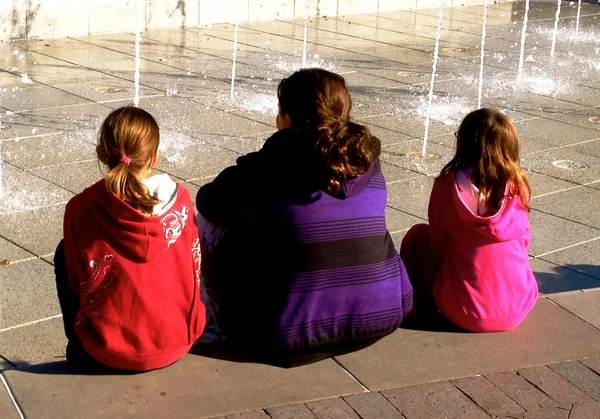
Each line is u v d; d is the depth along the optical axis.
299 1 16.27
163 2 14.55
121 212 3.43
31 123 8.72
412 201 7.12
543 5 19.23
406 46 14.12
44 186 6.98
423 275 4.40
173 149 8.09
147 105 9.64
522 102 10.62
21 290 5.24
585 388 3.81
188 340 3.70
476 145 4.14
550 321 4.41
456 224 4.20
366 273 3.73
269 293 3.68
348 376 3.76
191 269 3.67
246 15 15.66
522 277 4.25
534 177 7.90
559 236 6.61
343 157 3.52
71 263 3.59
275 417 3.43
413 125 9.38
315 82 3.64
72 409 3.39
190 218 3.67
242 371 3.74
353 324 3.76
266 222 3.60
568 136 9.25
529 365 3.98
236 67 11.94
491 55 13.58
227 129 8.88
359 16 16.88
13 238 5.96
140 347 3.59
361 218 3.69
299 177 3.59
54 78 10.73
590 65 13.05
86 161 7.66
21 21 13.10
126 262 3.51
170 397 3.52
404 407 3.56
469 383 3.78
